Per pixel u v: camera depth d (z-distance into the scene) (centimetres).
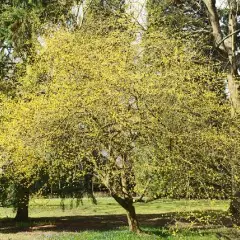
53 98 767
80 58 767
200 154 711
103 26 911
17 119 813
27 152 804
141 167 756
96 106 738
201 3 1413
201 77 812
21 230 1271
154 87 738
